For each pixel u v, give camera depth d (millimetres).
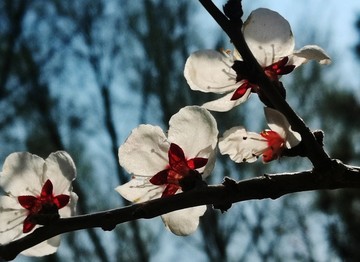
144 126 357
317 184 342
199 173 352
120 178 1379
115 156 1395
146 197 358
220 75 355
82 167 1377
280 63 357
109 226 340
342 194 1310
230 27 337
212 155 355
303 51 351
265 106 352
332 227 1341
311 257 1419
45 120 1346
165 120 1411
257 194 342
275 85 354
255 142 356
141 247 1381
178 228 361
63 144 1364
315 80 1420
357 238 1324
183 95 1410
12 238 359
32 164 360
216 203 342
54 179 360
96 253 1380
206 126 355
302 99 1413
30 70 1350
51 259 1272
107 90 1433
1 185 360
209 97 1392
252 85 355
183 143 356
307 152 342
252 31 356
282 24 356
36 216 342
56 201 359
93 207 1379
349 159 1287
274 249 1464
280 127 350
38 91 1345
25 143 1326
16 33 1336
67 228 342
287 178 342
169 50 1436
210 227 1420
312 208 1368
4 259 341
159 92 1409
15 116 1319
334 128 1355
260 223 1463
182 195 341
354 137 1326
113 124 1421
